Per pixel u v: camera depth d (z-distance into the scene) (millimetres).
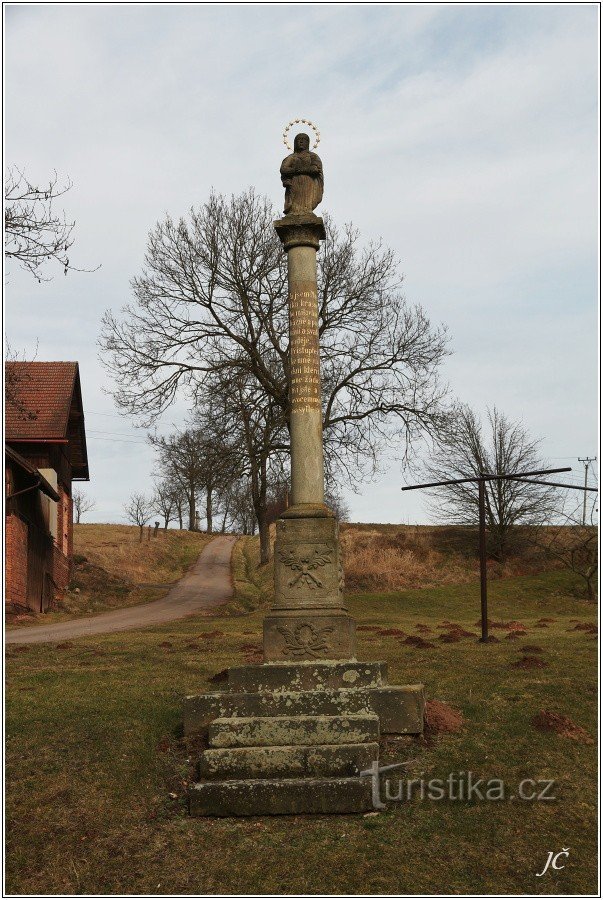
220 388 33812
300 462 12164
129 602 44000
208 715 10594
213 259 34750
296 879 7766
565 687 12477
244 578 57000
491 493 46125
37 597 36031
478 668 14070
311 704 10469
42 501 36969
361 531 52875
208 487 36156
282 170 13094
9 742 10508
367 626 24781
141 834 8617
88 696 12492
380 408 35938
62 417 37188
